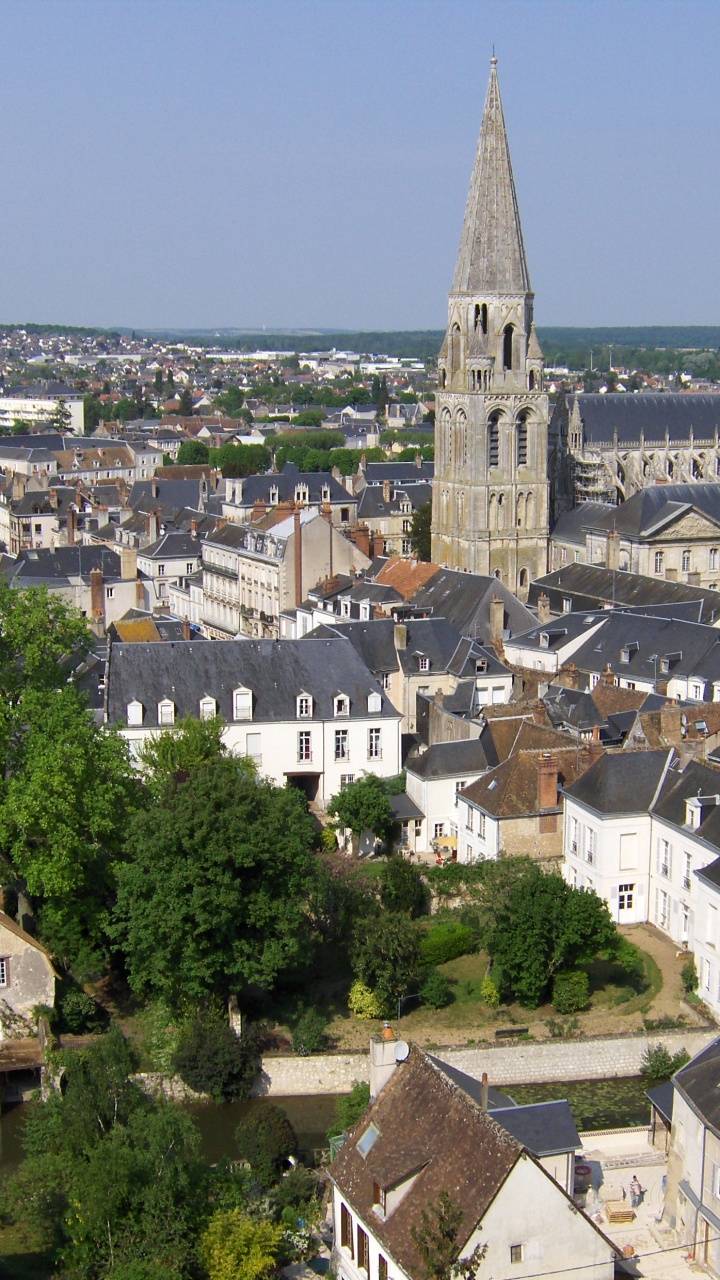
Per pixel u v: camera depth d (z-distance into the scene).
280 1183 79.38
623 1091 91.12
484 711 130.00
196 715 122.31
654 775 107.69
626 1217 75.25
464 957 104.38
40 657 105.25
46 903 99.38
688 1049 93.81
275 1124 83.19
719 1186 70.88
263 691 124.75
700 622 155.25
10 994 91.81
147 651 124.56
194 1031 91.56
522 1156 60.41
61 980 95.25
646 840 106.50
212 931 92.81
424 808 120.94
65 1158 72.75
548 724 124.12
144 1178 69.50
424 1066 67.69
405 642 142.12
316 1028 93.75
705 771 104.19
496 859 107.12
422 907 109.50
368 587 167.62
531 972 96.62
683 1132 74.38
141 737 120.12
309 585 189.62
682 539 195.62
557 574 187.62
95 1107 75.88
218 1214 69.81
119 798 102.88
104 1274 66.38
